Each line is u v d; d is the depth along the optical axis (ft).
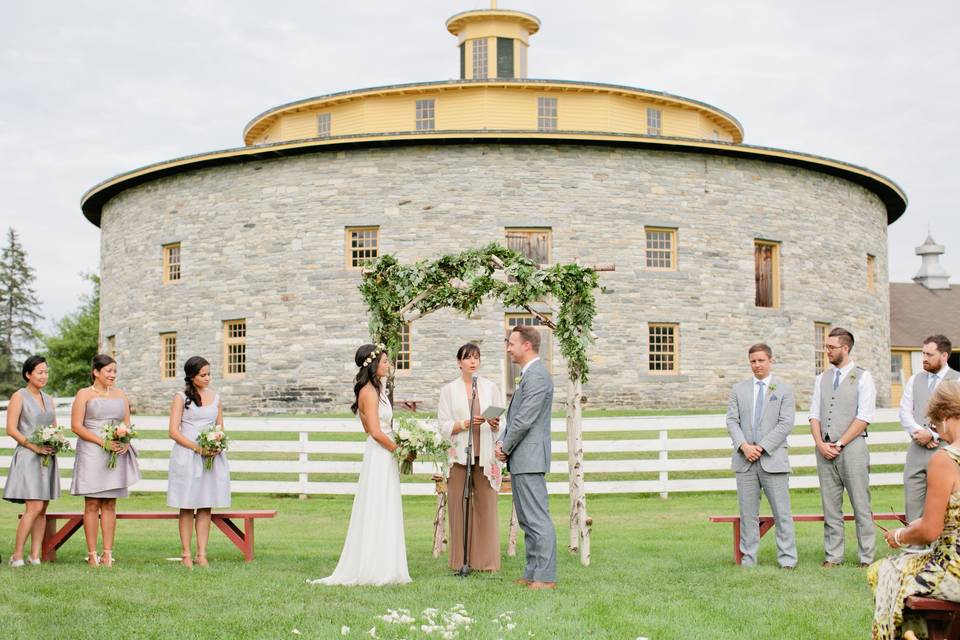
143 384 96.32
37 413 30.53
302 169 87.51
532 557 27.22
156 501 49.67
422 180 84.89
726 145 87.66
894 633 18.28
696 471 55.67
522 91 99.30
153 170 93.71
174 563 30.73
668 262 88.12
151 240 96.84
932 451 29.04
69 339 165.68
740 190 90.07
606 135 84.23
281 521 43.47
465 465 30.22
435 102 100.07
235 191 90.53
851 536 37.22
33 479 29.91
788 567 29.68
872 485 51.80
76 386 168.14
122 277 101.35
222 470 30.07
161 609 23.79
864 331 100.17
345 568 27.73
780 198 92.32
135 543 36.27
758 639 21.30
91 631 21.63
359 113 101.04
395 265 36.01
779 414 30.09
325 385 85.30
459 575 28.99
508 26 112.27
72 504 47.60
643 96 100.94
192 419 29.81
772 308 91.20
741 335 88.89
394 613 22.61
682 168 87.92
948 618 18.13
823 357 96.68
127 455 30.30
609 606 24.26
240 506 48.19
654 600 25.05
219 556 32.81
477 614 23.35
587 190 85.35
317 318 85.97
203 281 91.86
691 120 106.32
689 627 22.17
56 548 31.50
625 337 85.05
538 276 33.55
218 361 90.27
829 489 30.42
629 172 86.33
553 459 58.75
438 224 84.38
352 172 86.02
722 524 41.37
